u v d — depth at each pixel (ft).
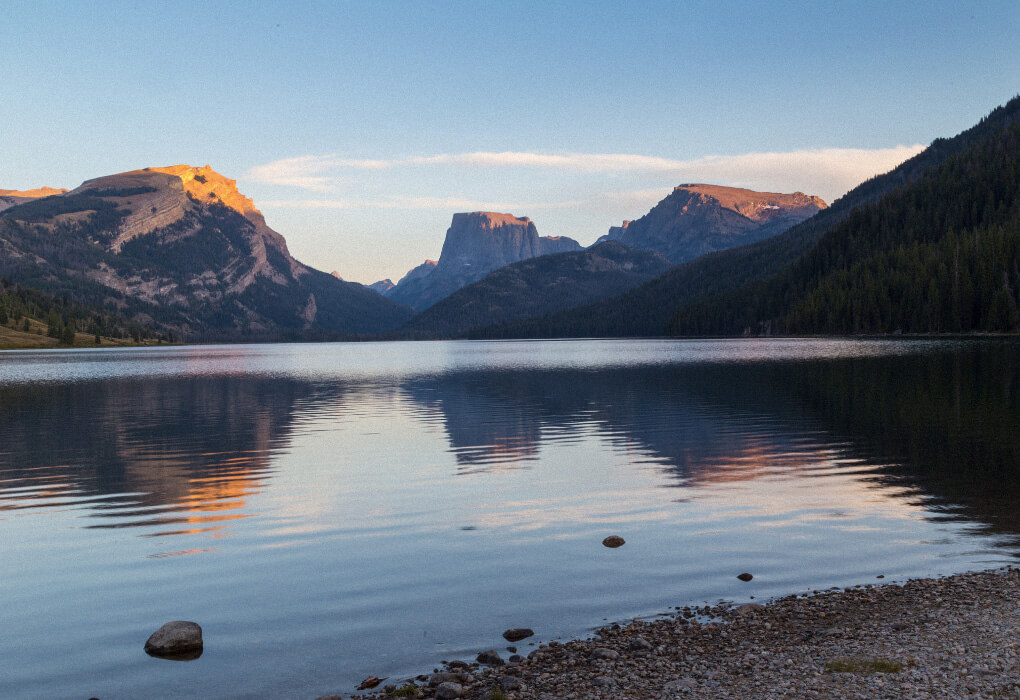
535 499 96.99
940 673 42.57
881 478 103.76
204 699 44.62
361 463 127.03
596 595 60.90
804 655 46.80
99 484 110.52
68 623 56.80
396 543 77.41
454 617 56.95
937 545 72.02
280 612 58.54
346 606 59.62
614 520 85.10
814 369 327.06
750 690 41.81
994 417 160.15
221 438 160.76
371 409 218.38
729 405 203.72
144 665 49.39
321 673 47.85
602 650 48.57
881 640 48.62
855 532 77.46
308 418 197.06
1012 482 99.30
